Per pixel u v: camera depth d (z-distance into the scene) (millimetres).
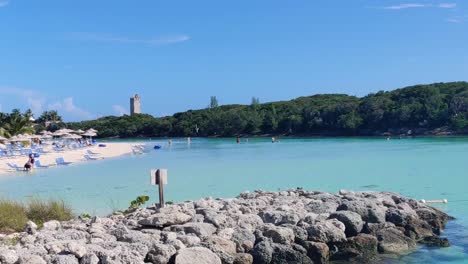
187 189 24406
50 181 29750
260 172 31859
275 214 13109
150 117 133750
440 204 18531
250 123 110375
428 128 88562
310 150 53719
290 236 11711
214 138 109750
